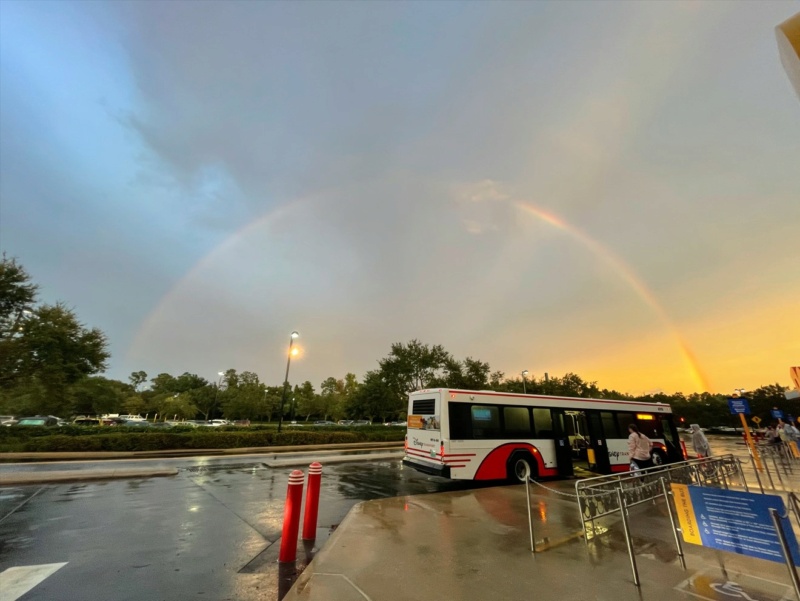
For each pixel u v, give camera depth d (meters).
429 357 37.53
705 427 50.84
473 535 6.10
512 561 5.00
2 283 19.11
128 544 5.82
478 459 10.67
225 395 73.38
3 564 4.98
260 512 7.89
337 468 15.16
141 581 4.54
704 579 4.45
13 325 19.91
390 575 4.50
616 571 4.70
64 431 23.19
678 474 8.44
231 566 5.04
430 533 6.19
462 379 37.25
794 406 44.34
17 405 38.03
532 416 12.17
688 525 4.52
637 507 7.98
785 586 4.25
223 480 11.70
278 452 22.42
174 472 12.54
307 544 5.93
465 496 9.29
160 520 7.14
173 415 69.75
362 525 6.60
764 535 3.87
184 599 4.10
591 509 6.14
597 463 12.88
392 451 23.73
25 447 18.41
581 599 3.97
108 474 11.67
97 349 22.44
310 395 76.44
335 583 4.25
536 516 7.34
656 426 14.68
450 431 10.51
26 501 8.54
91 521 7.01
